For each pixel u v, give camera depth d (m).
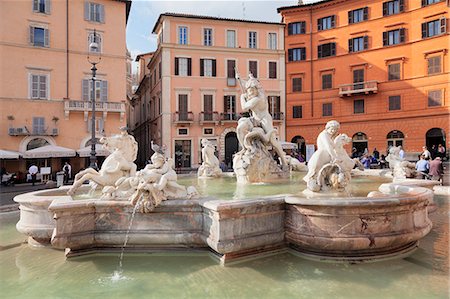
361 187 7.96
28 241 6.66
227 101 42.53
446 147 36.03
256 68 43.72
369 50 40.66
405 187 6.41
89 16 35.09
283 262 5.27
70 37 34.25
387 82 39.56
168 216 5.63
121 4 36.78
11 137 31.06
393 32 39.59
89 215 5.64
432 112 36.91
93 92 21.25
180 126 40.97
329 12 43.06
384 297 4.12
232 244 5.00
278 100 44.72
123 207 5.62
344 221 5.07
